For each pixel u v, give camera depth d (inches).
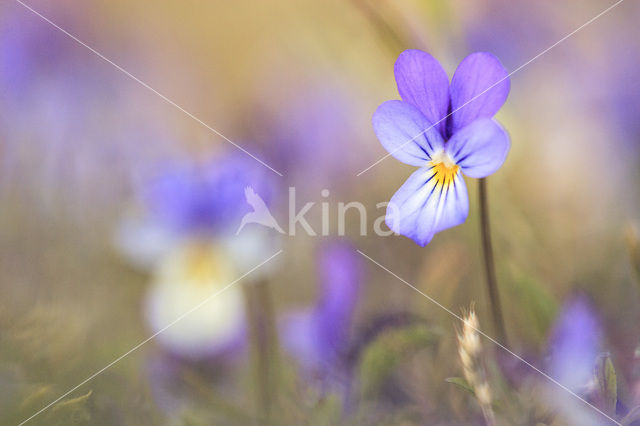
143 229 8.7
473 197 8.8
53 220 9.3
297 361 8.0
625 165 9.5
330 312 7.9
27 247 9.0
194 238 8.6
